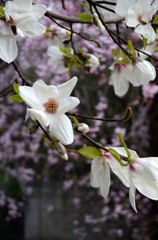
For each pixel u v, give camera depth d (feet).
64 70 6.82
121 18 5.61
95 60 6.56
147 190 3.61
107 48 14.90
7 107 20.75
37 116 3.35
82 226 22.43
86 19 5.24
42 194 26.94
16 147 21.27
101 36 13.50
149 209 18.97
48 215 26.35
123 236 20.52
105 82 16.58
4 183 26.45
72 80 3.52
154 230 18.57
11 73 18.97
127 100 17.72
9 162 23.50
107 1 5.09
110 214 20.85
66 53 6.47
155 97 15.84
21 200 26.55
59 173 25.05
